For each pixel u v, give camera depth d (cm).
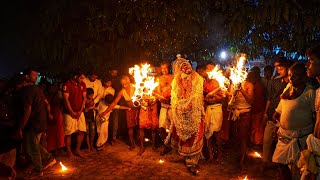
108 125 770
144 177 542
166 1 757
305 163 302
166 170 574
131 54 864
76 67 820
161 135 666
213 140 695
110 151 697
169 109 639
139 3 762
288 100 398
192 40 884
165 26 802
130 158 645
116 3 775
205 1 746
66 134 641
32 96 507
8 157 500
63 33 809
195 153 552
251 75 628
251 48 866
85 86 664
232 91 579
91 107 691
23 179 528
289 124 395
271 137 520
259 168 573
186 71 558
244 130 568
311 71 311
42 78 783
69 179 533
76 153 663
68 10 807
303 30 702
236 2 717
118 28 799
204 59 962
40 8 821
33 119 519
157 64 916
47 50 812
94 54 814
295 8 666
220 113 595
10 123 504
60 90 644
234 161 617
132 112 695
